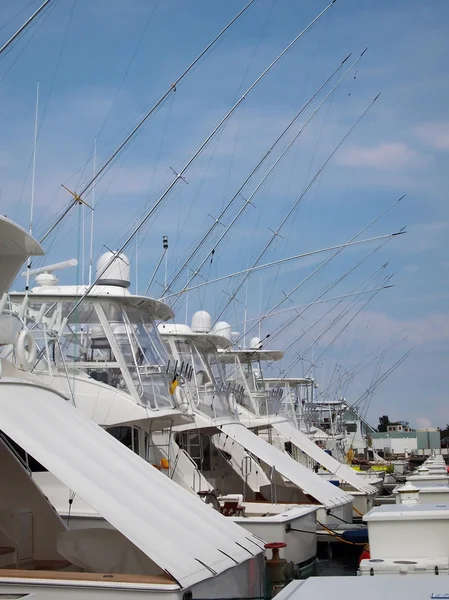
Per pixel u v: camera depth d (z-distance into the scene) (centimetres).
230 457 2614
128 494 1089
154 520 1067
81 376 1869
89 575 993
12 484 1354
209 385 2489
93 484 1045
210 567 1048
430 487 1848
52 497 1569
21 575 994
